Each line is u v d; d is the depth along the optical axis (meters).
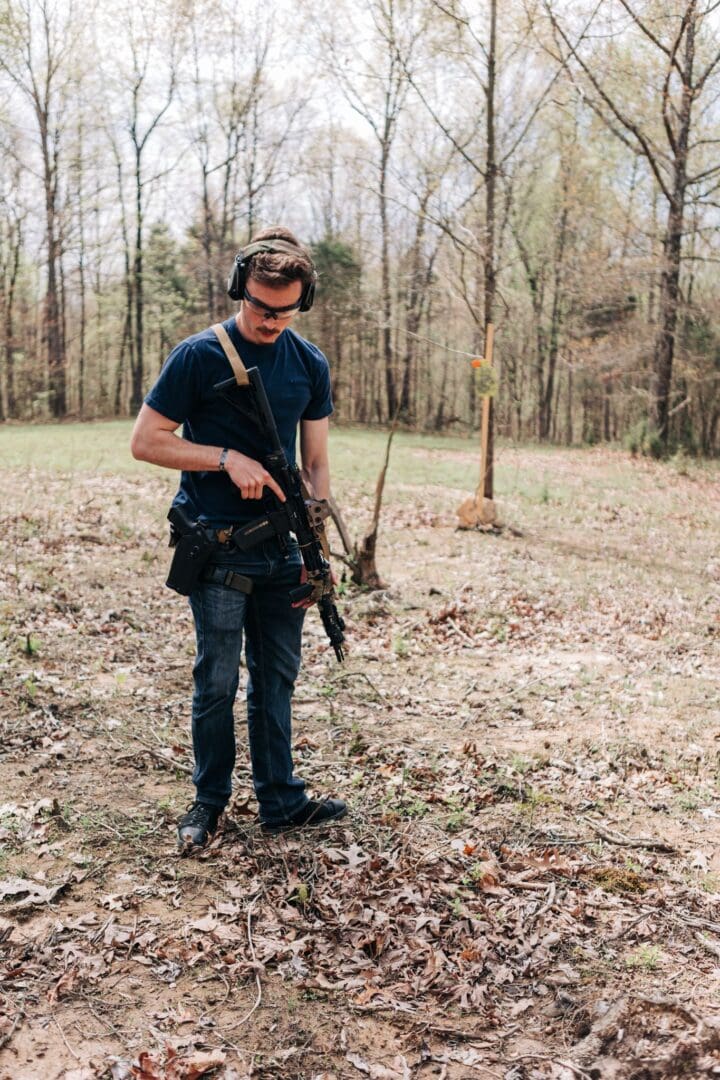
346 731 4.65
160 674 5.40
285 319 2.97
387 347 38.44
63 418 39.66
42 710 4.54
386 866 3.22
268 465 3.11
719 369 30.00
